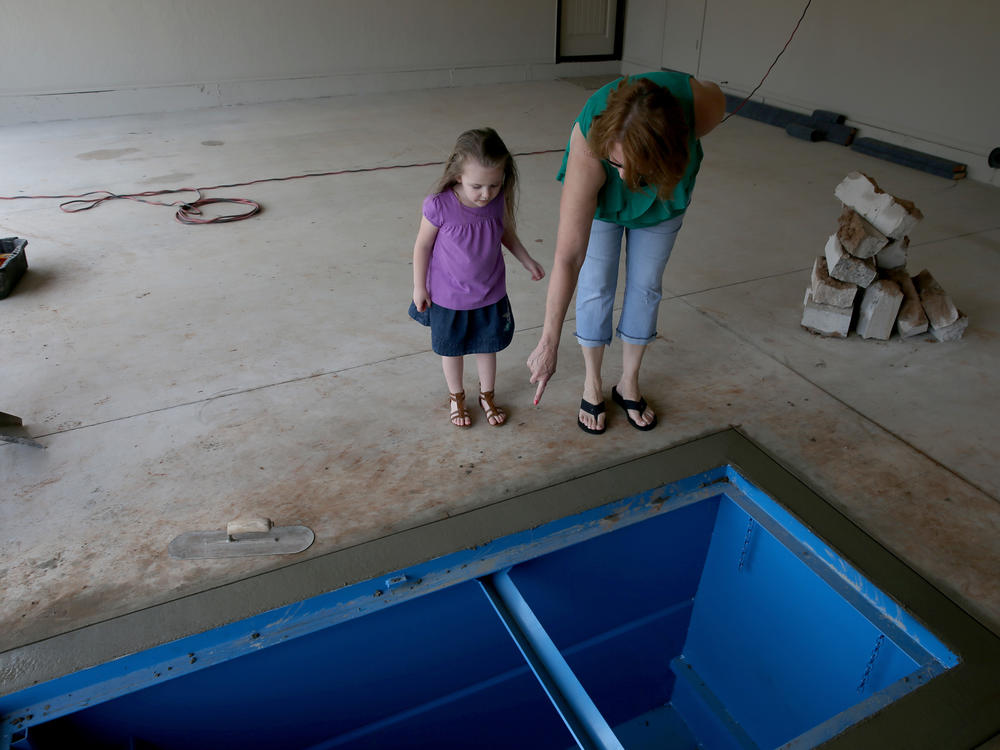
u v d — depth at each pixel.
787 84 5.75
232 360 2.59
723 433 2.20
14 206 4.08
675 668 2.46
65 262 3.38
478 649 1.97
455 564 1.77
